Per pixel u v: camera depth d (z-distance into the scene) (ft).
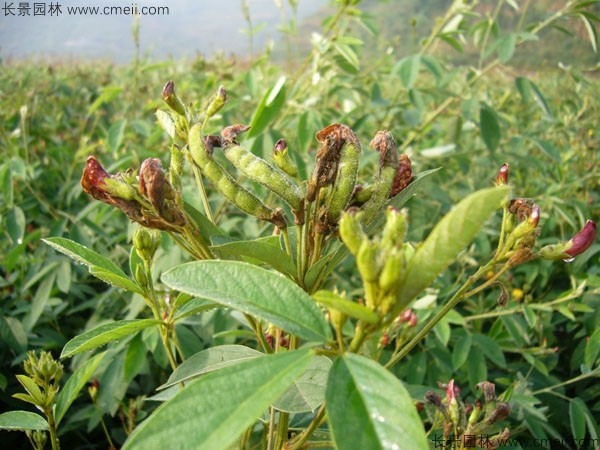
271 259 0.78
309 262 0.81
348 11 2.25
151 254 0.88
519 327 1.72
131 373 1.58
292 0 2.58
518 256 0.78
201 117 0.91
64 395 0.99
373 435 0.51
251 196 0.80
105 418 1.81
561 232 2.39
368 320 0.57
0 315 1.78
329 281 2.08
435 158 2.46
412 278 0.57
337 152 0.74
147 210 0.79
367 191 0.78
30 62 5.56
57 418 0.97
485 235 2.15
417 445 0.49
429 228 2.34
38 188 2.38
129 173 0.81
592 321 1.78
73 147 3.13
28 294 2.11
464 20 2.47
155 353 1.64
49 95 3.84
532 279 2.11
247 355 0.89
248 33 2.59
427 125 2.50
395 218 0.58
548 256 0.78
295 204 0.76
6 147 2.50
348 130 0.75
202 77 3.57
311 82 2.46
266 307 0.62
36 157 2.72
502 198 0.54
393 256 0.55
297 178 0.79
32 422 0.96
